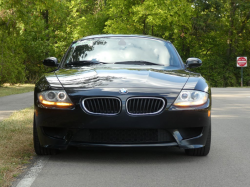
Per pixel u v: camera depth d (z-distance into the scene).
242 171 4.03
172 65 5.39
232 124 7.80
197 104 4.30
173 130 4.27
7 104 11.79
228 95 16.83
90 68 4.97
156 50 5.66
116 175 3.82
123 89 4.20
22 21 18.53
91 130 4.25
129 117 4.12
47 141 4.32
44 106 4.28
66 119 4.19
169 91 4.27
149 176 3.79
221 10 36.41
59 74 4.76
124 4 34.47
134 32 35.03
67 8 37.22
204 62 37.22
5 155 4.59
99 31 37.16
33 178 3.70
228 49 40.31
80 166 4.18
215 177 3.78
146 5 32.56
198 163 4.38
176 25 34.06
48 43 34.34
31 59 33.97
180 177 3.77
